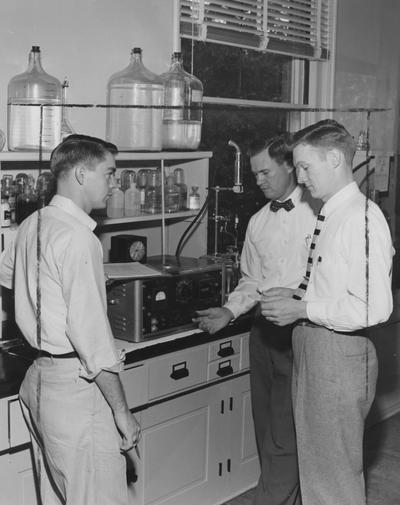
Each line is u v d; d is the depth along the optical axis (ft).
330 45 13.80
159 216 10.40
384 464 12.03
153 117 10.28
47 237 7.04
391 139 14.88
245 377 10.35
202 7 11.40
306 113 13.74
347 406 7.88
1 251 8.59
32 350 8.61
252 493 10.64
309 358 8.00
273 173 9.30
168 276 9.14
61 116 9.32
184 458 9.68
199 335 9.52
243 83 12.66
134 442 7.42
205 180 11.04
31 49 9.27
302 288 8.17
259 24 12.38
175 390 9.30
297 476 9.49
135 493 9.13
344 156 7.77
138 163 10.82
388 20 14.83
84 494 7.29
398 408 14.23
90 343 6.91
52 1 9.48
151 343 9.00
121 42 10.36
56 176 7.32
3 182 8.82
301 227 9.39
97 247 7.08
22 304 7.38
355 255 7.60
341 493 8.05
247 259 10.06
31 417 7.71
